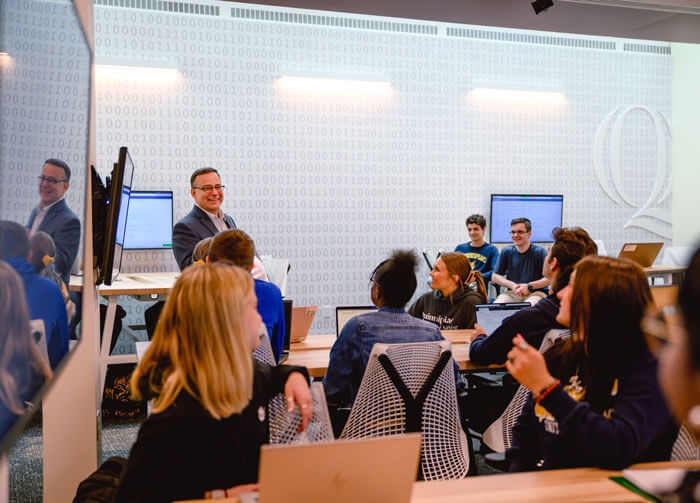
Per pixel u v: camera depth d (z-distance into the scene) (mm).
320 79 7109
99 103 6414
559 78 8062
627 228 8414
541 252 6414
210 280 1426
